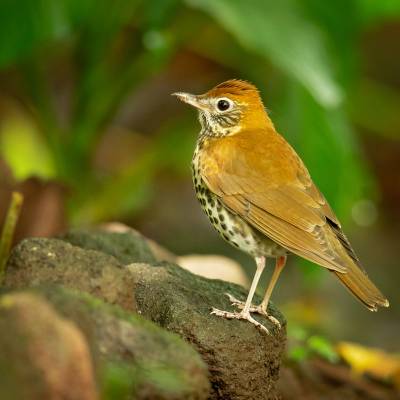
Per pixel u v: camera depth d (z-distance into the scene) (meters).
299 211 8.69
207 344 7.45
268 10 12.91
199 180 9.14
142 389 6.08
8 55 12.89
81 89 14.62
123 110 20.19
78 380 5.73
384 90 20.73
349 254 8.64
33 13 12.88
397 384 11.42
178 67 20.80
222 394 7.53
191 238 16.94
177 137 16.02
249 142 9.12
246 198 8.77
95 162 18.12
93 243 9.47
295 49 12.73
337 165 13.83
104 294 7.00
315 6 13.34
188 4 13.35
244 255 16.47
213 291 8.40
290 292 15.45
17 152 14.99
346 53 13.79
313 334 13.46
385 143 20.67
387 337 14.52
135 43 14.55
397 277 16.78
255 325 7.73
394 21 22.67
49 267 6.99
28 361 5.70
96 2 14.12
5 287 6.76
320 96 12.82
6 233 9.75
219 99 9.41
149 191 16.31
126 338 6.29
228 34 16.22
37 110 14.77
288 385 10.26
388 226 19.16
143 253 9.50
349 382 11.10
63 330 5.80
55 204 11.98
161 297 7.82
